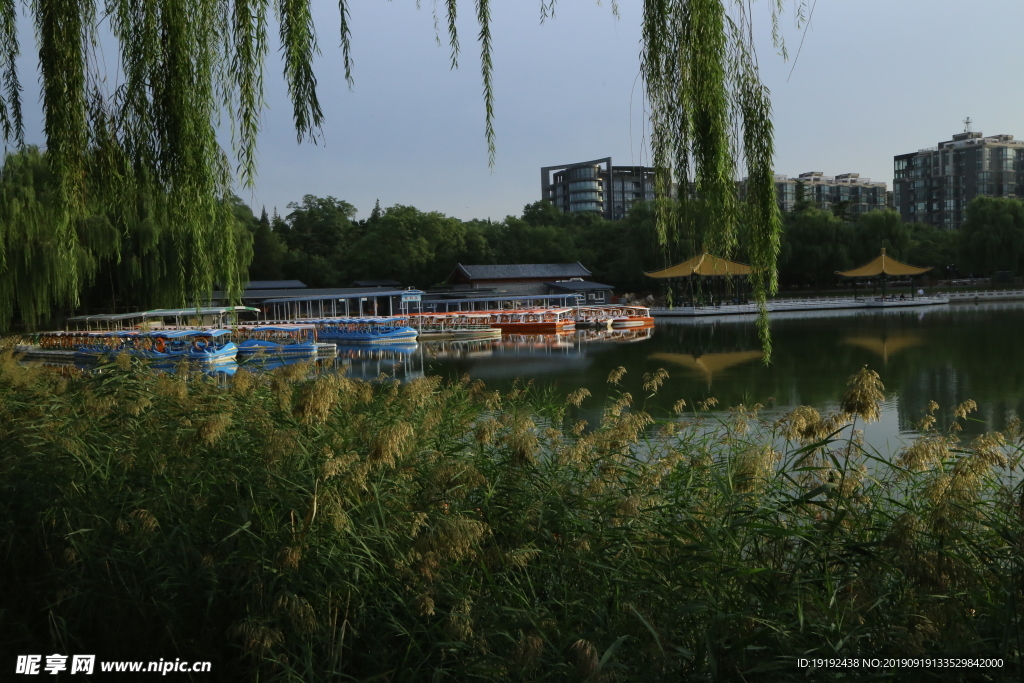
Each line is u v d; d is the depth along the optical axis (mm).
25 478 3910
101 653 3172
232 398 5035
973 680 2314
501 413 6402
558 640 2838
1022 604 2463
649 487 3967
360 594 3025
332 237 78812
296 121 4055
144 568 3281
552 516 3625
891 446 10117
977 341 28969
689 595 2875
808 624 2582
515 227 78625
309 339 32562
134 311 37875
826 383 19688
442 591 2984
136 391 5047
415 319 44625
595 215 92562
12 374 5984
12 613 3502
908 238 68750
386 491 3564
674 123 3883
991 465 3285
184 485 3883
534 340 38438
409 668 2773
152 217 4570
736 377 21453
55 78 4109
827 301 58469
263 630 2596
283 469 3596
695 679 2457
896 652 2389
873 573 2789
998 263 64250
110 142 4305
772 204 3789
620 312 50188
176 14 4129
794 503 3057
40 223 23625
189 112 4176
